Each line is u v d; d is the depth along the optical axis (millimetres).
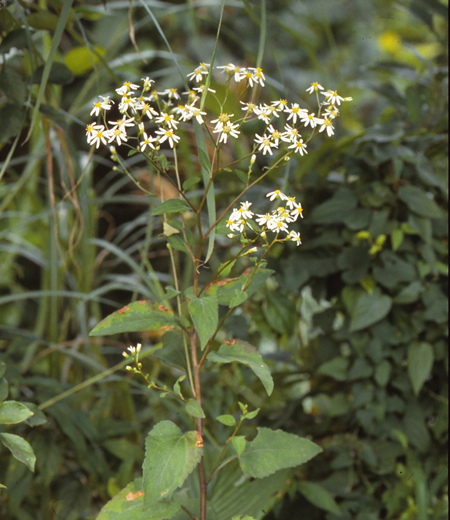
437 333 1415
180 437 1055
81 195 1464
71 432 1326
